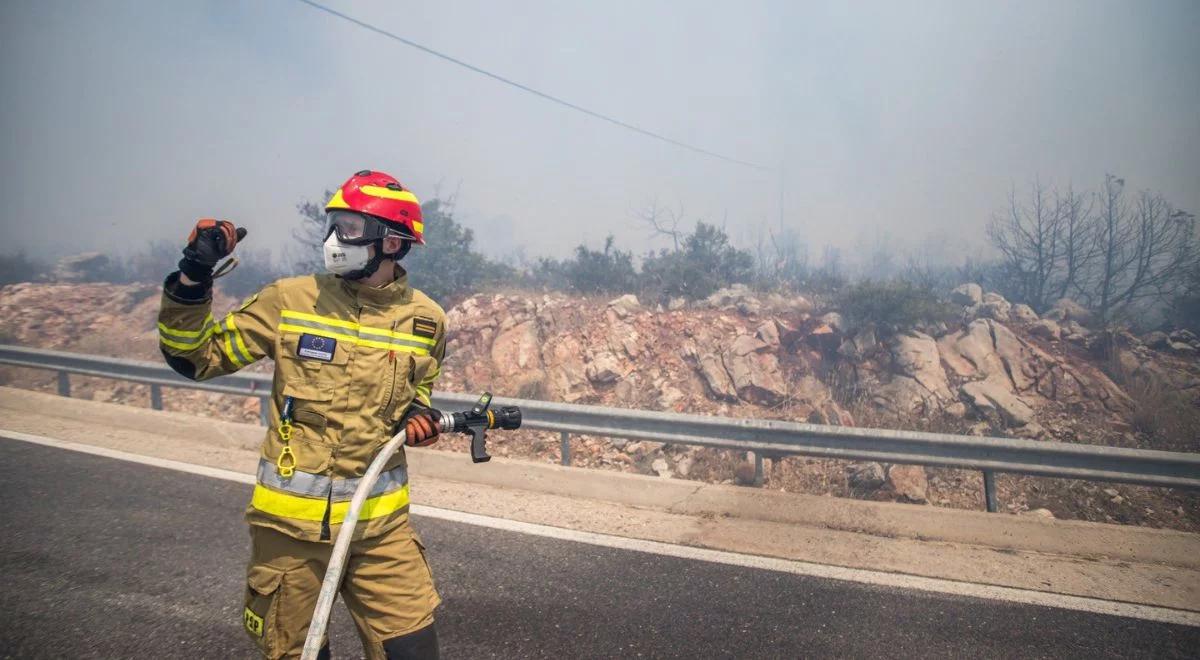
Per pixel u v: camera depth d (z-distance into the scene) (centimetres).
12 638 381
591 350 995
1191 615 436
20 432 768
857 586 468
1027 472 582
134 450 720
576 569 484
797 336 993
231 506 580
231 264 228
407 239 254
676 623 416
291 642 246
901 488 720
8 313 1329
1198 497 697
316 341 241
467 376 988
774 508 579
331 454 240
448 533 538
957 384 909
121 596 430
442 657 373
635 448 809
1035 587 470
